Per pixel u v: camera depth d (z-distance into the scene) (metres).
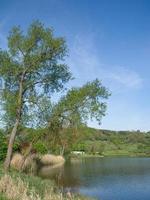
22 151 55.09
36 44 38.66
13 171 37.75
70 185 43.66
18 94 39.50
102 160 111.00
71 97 37.19
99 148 154.50
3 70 38.28
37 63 38.31
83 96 37.03
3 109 37.78
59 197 23.64
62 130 38.94
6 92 38.62
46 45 38.06
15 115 37.91
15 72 38.38
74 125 37.97
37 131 38.38
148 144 188.25
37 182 30.69
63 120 37.94
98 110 36.72
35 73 39.12
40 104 37.75
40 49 38.44
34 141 39.44
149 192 40.59
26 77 39.19
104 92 37.53
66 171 62.22
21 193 22.33
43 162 70.25
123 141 192.88
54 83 39.56
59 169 64.75
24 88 38.94
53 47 38.00
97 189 41.91
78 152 140.00
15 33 38.47
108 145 178.50
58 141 39.94
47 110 37.88
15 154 53.00
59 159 78.19
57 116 37.53
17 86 39.88
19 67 38.62
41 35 38.09
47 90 39.69
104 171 66.88
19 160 51.03
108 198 36.47
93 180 50.59
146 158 128.62
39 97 38.22
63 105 37.25
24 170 53.00
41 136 38.72
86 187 42.97
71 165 79.62
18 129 39.50
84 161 103.38
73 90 37.75
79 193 36.97
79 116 36.88
